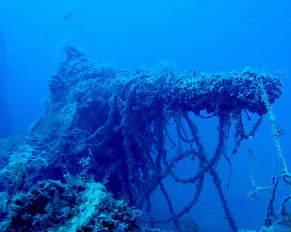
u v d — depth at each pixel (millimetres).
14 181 3305
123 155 6793
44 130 7207
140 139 6016
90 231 2316
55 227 2488
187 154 5836
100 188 2805
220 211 17156
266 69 4316
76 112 6457
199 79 4684
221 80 4316
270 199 3410
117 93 5930
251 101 4027
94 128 6684
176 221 5953
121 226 2420
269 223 3359
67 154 6383
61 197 2818
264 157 33281
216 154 5188
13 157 3926
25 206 2660
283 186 20203
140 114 5812
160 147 5965
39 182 2910
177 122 5406
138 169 7156
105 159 6598
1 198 3664
